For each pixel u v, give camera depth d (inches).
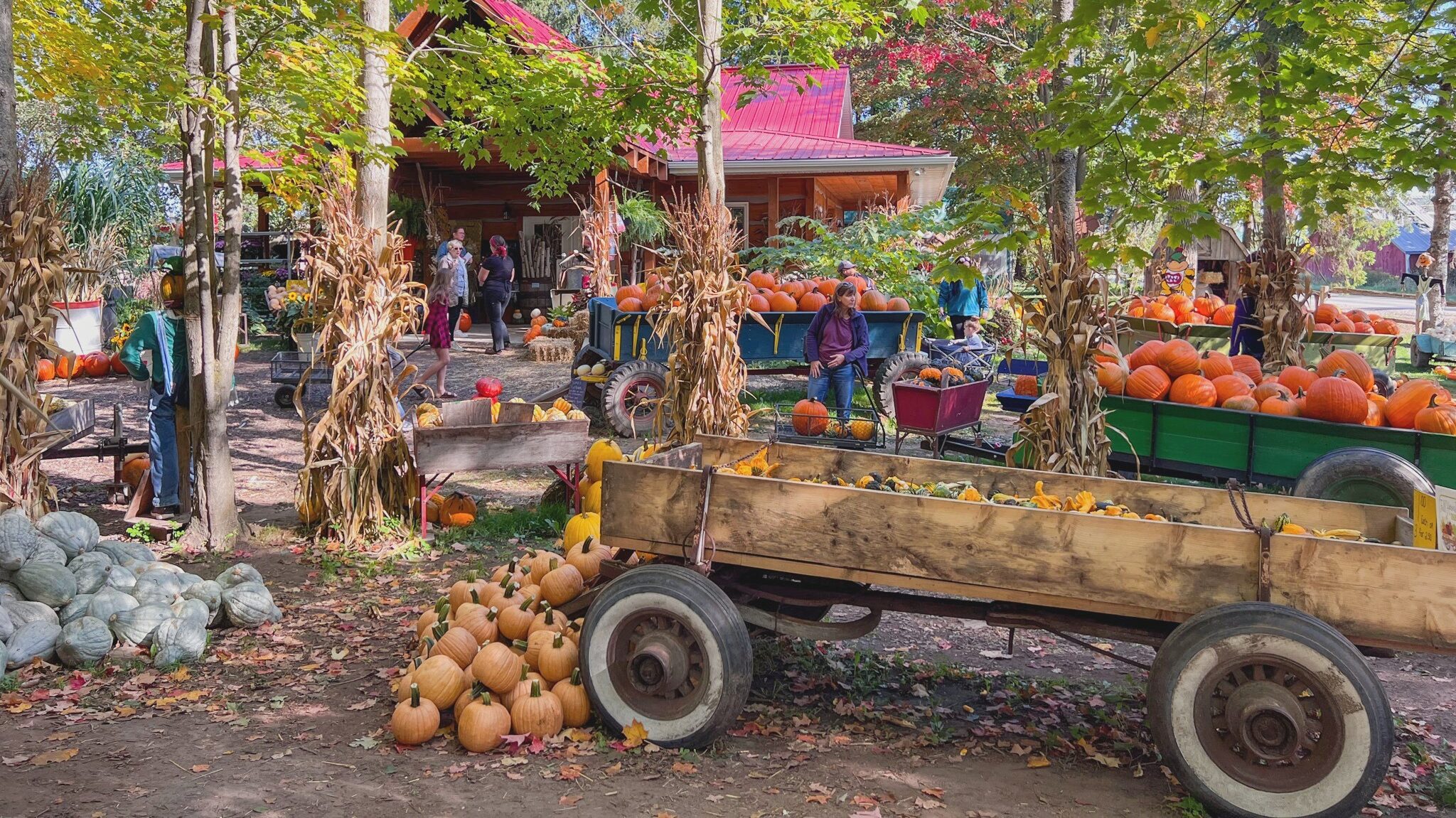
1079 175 829.2
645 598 155.9
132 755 151.3
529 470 363.9
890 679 187.8
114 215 813.2
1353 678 127.3
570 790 142.5
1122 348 454.0
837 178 845.8
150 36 321.7
